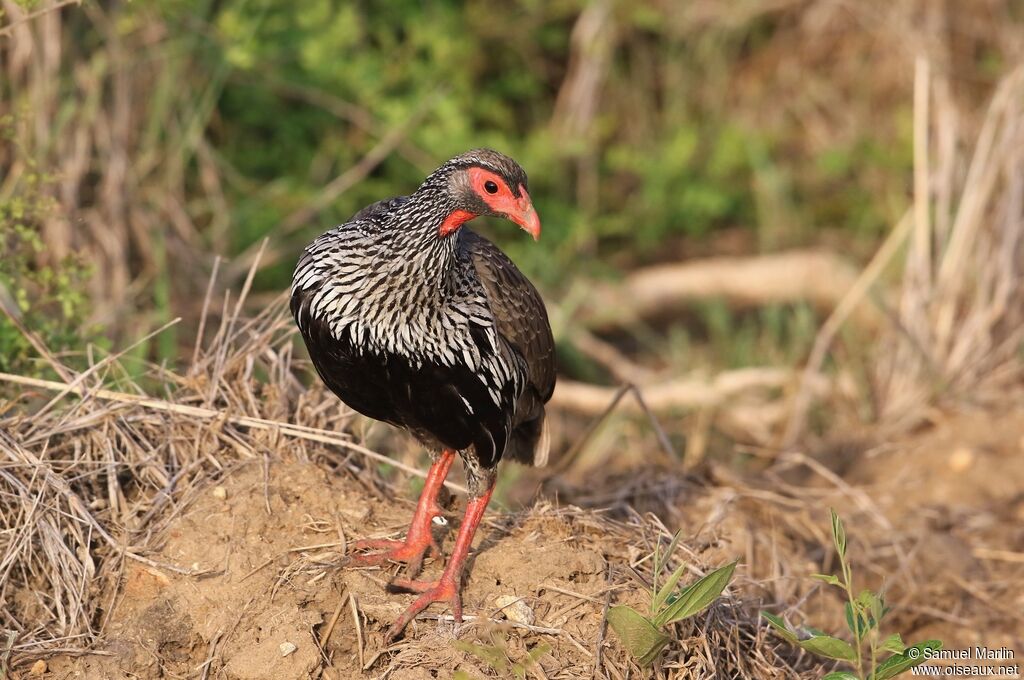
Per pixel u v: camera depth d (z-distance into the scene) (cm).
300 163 1567
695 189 1811
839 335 1570
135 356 1088
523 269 1634
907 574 1080
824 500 1164
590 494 1080
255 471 860
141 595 788
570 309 1580
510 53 1812
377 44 1730
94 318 1189
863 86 1908
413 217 757
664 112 1900
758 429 1434
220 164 1501
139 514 836
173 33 1372
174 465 863
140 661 755
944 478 1220
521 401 866
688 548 865
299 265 791
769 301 1702
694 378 1493
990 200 1417
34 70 1210
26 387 938
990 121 1394
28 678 745
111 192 1279
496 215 768
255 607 772
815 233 1823
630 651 743
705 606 724
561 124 1803
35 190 1100
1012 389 1357
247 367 927
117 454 858
